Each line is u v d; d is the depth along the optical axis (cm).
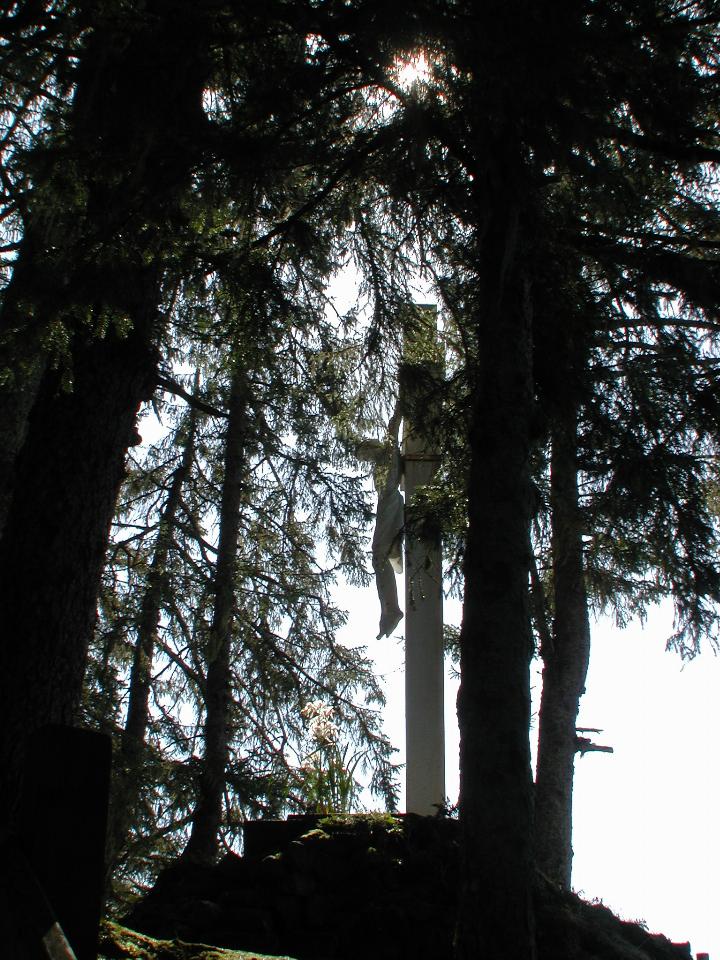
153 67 483
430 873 668
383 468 875
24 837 328
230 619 1257
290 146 560
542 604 843
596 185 488
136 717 1327
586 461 697
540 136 494
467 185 597
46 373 662
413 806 931
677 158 514
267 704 1380
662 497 665
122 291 529
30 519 634
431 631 972
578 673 933
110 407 659
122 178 518
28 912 300
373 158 601
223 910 643
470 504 493
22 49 498
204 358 764
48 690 609
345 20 482
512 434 498
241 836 1263
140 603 1322
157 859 1311
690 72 480
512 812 430
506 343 519
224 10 499
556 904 666
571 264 602
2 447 866
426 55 452
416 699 956
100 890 338
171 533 1336
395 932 623
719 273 557
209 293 636
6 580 626
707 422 638
